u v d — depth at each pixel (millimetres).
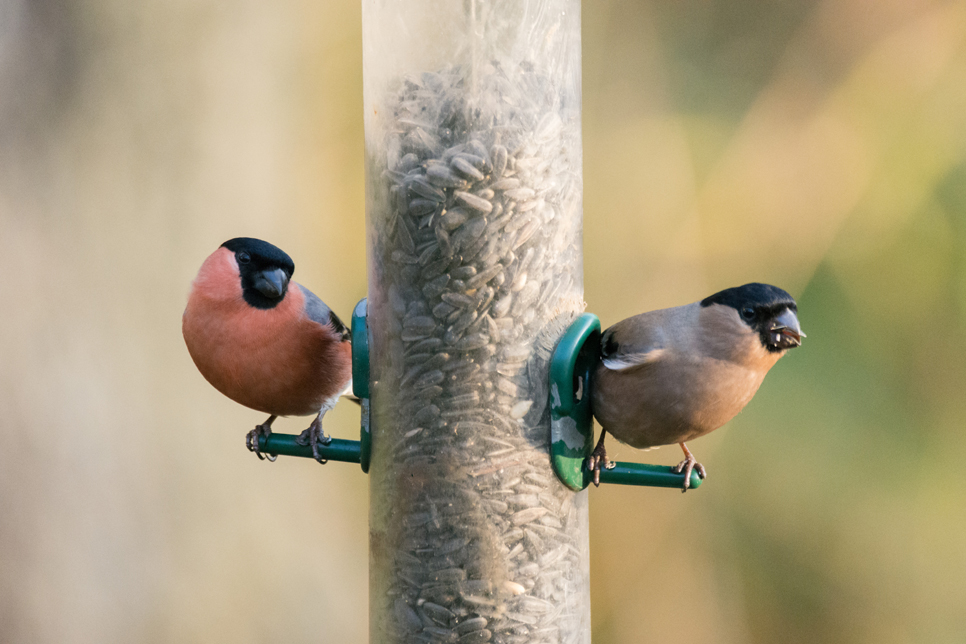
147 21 12961
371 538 6883
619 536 13039
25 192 12617
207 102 13055
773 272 13898
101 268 12617
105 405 12500
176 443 12648
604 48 14727
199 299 7543
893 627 12922
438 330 6562
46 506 12367
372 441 6809
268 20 13383
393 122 6594
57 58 12789
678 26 14836
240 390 7699
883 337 13602
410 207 6578
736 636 12930
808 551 13117
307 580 12945
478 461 6547
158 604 12477
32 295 12484
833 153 14141
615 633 12875
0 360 12414
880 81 14398
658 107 14641
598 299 13922
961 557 13039
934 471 13180
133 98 12898
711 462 13297
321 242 13484
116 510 12461
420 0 6492
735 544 13117
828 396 13492
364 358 6797
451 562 6570
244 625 12648
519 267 6559
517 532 6562
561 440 6570
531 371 6578
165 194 12820
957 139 14055
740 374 6668
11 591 12258
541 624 6605
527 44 6547
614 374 6648
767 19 14742
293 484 13141
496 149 6508
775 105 14500
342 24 13688
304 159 13547
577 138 6887
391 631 6730
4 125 12664
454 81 6484
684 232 14047
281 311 7477
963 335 13438
